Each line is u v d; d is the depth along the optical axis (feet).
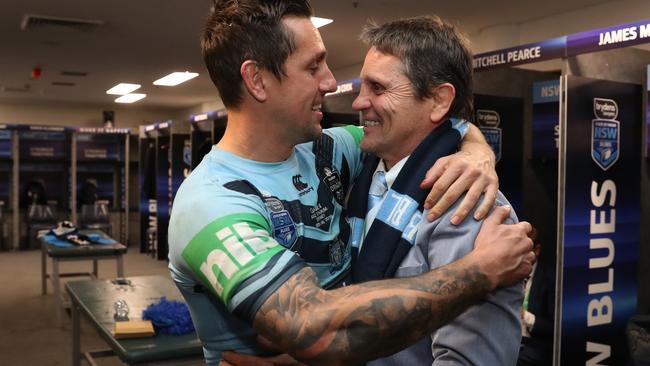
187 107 45.34
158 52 24.76
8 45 23.44
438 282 2.74
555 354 8.45
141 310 10.24
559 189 8.41
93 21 19.51
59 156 38.70
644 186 9.04
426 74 3.62
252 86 3.34
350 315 2.58
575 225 8.46
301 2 3.43
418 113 3.70
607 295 8.72
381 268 3.42
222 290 2.80
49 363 14.20
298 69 3.36
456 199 3.26
